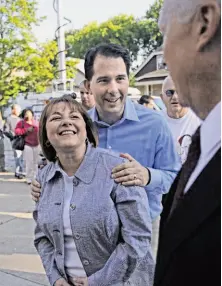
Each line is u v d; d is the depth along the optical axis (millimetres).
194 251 609
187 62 656
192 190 642
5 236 4211
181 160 1738
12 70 16219
